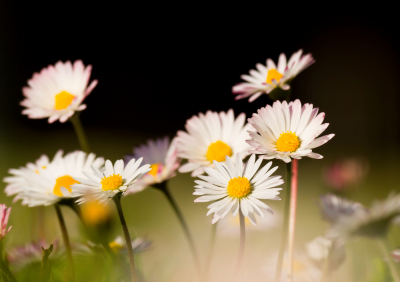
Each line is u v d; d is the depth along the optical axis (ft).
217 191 1.03
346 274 1.20
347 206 1.13
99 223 1.20
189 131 1.19
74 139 4.20
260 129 1.04
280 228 1.49
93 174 1.04
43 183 1.13
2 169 2.46
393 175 3.07
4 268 1.04
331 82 5.51
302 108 1.04
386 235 1.01
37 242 1.21
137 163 1.03
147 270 1.29
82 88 1.27
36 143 3.78
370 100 5.16
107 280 1.13
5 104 5.23
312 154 1.01
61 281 1.12
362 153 4.08
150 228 1.79
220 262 1.29
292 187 1.13
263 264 1.27
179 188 2.71
